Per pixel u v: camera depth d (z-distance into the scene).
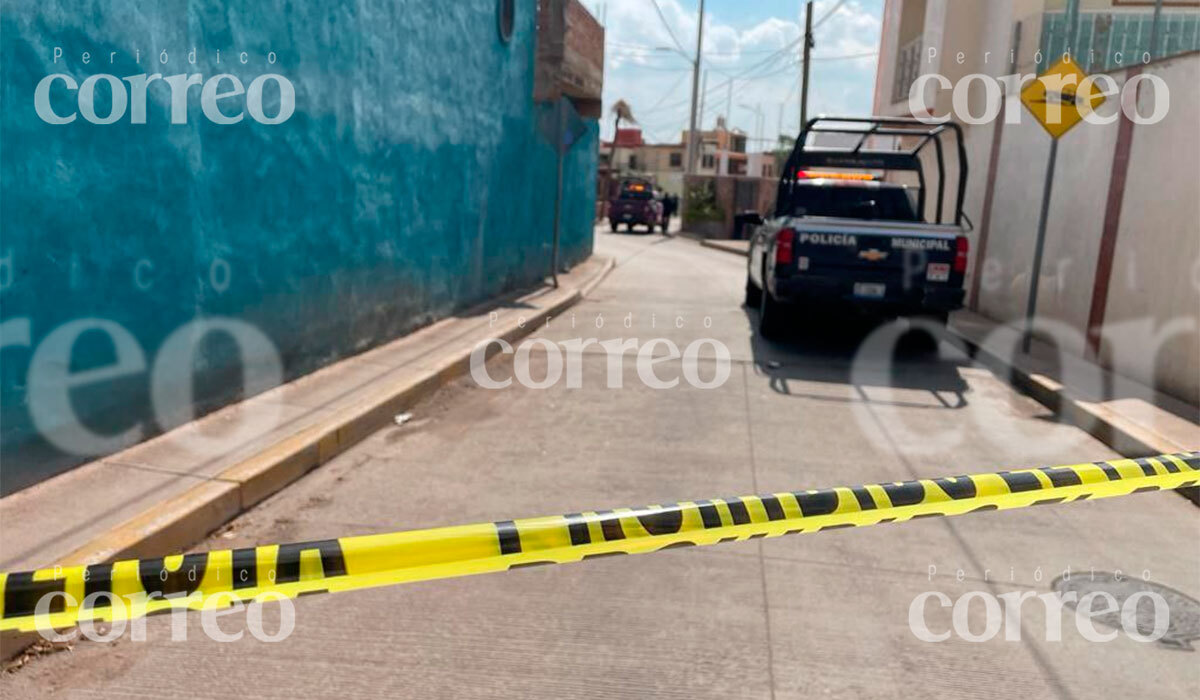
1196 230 6.46
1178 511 4.65
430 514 4.33
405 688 2.81
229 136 5.21
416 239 8.32
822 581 3.67
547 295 11.87
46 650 2.95
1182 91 6.73
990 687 2.92
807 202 10.30
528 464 5.18
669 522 2.34
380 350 7.55
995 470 5.33
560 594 3.49
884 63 17.78
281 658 2.97
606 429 5.98
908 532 4.23
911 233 8.28
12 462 3.86
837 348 9.32
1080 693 2.90
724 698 2.80
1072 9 8.27
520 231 12.18
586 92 14.46
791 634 3.23
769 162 61.28
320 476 4.86
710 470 5.15
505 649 3.07
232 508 4.15
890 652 3.12
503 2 10.39
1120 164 7.70
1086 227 8.34
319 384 6.22
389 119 7.44
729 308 12.20
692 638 3.18
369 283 7.36
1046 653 3.15
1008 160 10.62
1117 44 11.70
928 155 14.39
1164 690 2.93
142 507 3.82
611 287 14.61
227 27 5.09
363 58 6.86
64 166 3.98
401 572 2.03
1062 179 8.97
